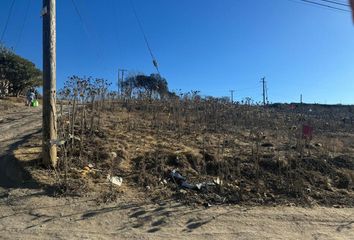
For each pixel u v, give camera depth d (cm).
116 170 1031
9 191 876
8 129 1556
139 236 738
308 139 1289
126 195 899
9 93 3825
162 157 1105
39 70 4116
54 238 705
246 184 1030
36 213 788
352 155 1322
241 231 792
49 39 983
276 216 872
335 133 2002
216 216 844
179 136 1423
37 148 1120
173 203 885
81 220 776
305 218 878
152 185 970
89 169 1005
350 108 4291
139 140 1291
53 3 990
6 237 696
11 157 1038
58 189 883
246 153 1225
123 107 2008
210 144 1332
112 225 770
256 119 1934
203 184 982
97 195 880
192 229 783
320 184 1090
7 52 3900
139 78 3431
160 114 1814
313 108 4069
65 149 962
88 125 1395
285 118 2225
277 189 1027
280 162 1124
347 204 991
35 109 2483
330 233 823
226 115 1925
